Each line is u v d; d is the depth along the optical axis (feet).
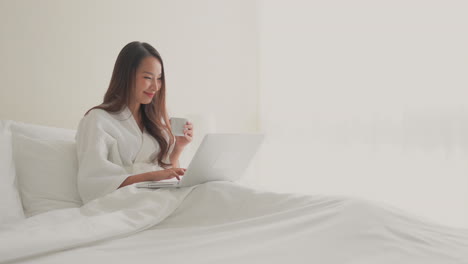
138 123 5.26
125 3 7.89
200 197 3.47
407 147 6.80
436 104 6.40
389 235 2.44
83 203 4.26
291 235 2.56
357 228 2.53
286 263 2.17
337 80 8.23
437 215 6.34
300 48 9.21
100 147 4.40
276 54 9.96
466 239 2.43
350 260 2.20
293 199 3.13
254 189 3.37
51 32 6.82
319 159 8.68
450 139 6.20
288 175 9.55
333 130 8.32
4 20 6.31
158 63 5.24
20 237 2.31
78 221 2.78
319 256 2.26
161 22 8.55
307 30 9.01
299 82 9.24
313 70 8.84
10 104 6.38
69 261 2.20
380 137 7.30
